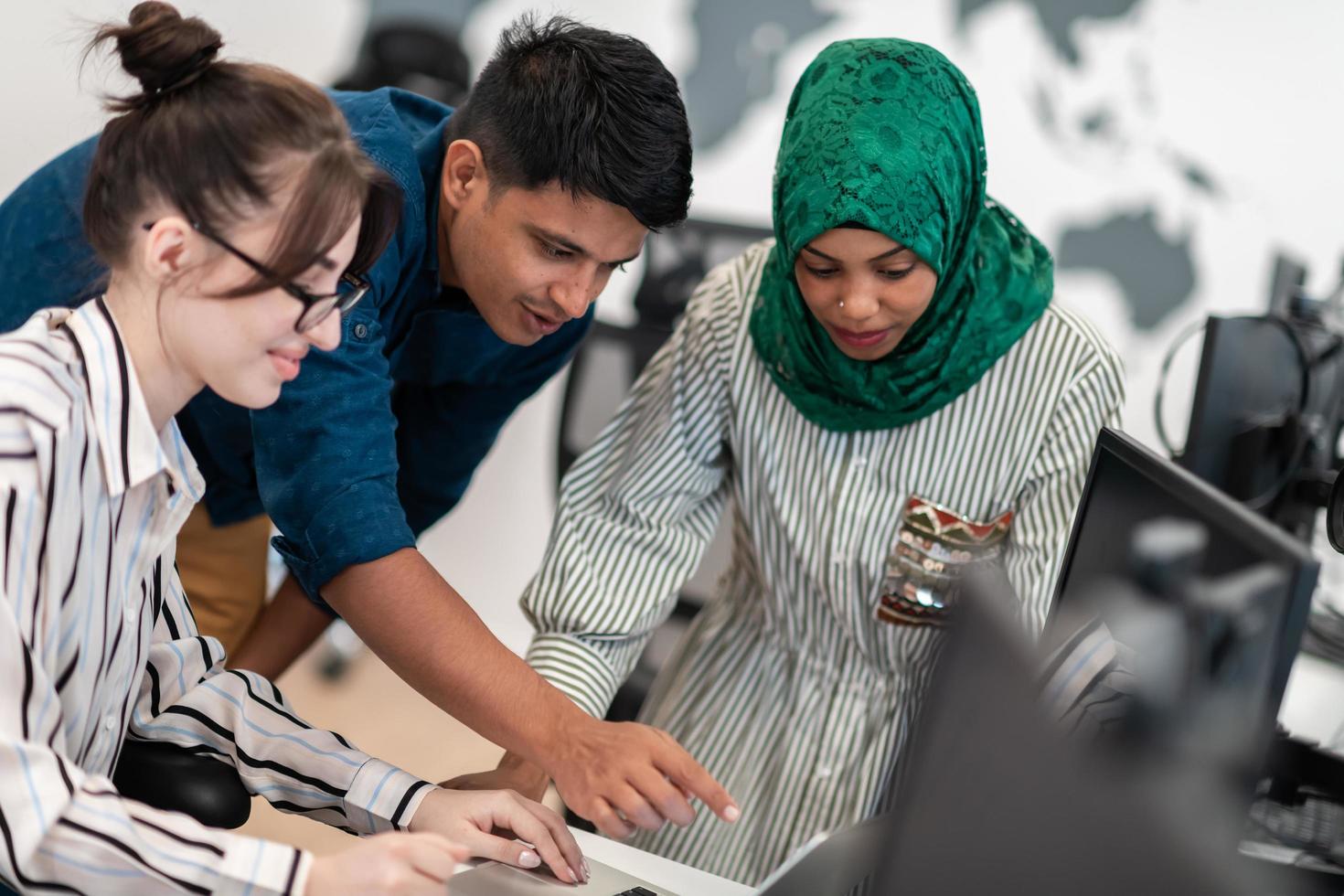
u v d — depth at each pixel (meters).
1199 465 2.23
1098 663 0.99
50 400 0.89
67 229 1.52
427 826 1.20
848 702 1.58
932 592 1.52
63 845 0.89
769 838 1.57
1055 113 3.38
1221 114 3.28
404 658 1.25
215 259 0.91
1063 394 1.47
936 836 0.78
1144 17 3.29
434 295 1.54
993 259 1.48
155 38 0.91
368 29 3.66
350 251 0.95
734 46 3.53
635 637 1.58
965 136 1.43
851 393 1.47
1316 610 2.05
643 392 1.62
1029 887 0.76
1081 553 1.15
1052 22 3.34
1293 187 3.25
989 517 1.52
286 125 0.90
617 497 1.58
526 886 1.17
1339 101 3.20
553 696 1.24
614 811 1.19
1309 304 2.47
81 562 0.95
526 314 1.40
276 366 0.96
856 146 1.35
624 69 1.29
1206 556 0.88
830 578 1.55
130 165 0.92
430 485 1.92
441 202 1.46
